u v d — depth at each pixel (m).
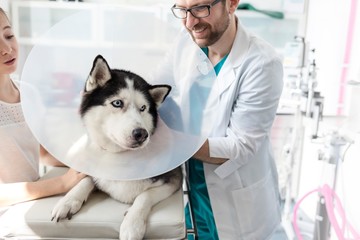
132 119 0.91
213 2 1.04
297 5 2.44
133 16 0.93
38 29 2.28
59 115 0.92
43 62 0.88
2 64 1.01
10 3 2.21
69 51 0.90
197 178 1.28
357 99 1.75
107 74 0.93
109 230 0.89
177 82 1.02
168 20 1.02
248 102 1.13
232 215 1.26
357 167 1.67
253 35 1.26
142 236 0.86
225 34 1.18
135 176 0.90
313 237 1.77
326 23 2.29
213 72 0.98
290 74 2.19
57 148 0.90
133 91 0.96
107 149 0.94
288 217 2.16
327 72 2.20
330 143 1.62
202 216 1.34
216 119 1.10
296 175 2.40
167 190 1.01
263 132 1.18
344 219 1.63
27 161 1.09
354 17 2.16
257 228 1.30
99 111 0.93
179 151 0.95
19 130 1.08
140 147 0.92
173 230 0.89
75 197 0.93
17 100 1.10
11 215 0.90
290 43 2.20
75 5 2.29
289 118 2.40
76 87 0.93
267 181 1.34
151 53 0.99
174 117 1.02
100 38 0.93
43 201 0.96
